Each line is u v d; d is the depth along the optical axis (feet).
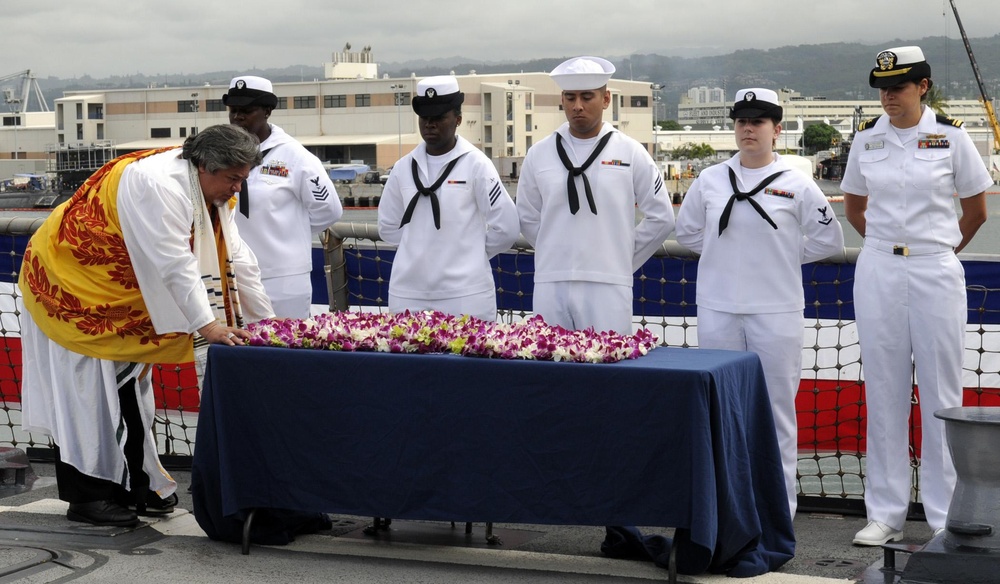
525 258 21.49
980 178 15.46
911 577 13.35
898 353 15.85
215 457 15.14
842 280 19.21
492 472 14.01
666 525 13.42
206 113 335.67
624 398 13.44
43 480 19.38
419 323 15.06
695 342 20.48
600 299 17.89
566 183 17.90
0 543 15.39
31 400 16.48
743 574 13.99
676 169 327.88
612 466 13.57
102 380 15.93
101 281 15.67
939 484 15.89
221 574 14.05
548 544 15.65
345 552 15.12
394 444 14.33
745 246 16.70
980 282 18.45
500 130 306.96
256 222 19.42
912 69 15.34
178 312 15.52
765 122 16.67
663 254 20.17
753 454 14.75
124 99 342.23
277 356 14.67
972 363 18.67
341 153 319.68
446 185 18.83
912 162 15.56
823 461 24.97
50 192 304.50
